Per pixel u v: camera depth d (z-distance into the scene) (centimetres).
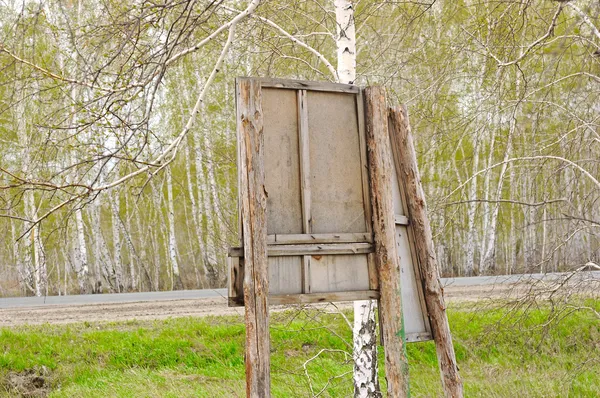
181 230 3344
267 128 422
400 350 435
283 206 422
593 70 796
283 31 779
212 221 2620
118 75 520
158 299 1919
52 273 3125
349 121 452
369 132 449
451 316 1345
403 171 499
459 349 1191
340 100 451
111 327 1428
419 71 928
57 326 1437
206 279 2712
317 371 1093
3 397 1078
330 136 445
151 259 3212
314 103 441
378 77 880
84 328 1416
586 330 1210
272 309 1416
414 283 497
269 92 425
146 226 3189
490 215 2350
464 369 1112
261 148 405
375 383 727
